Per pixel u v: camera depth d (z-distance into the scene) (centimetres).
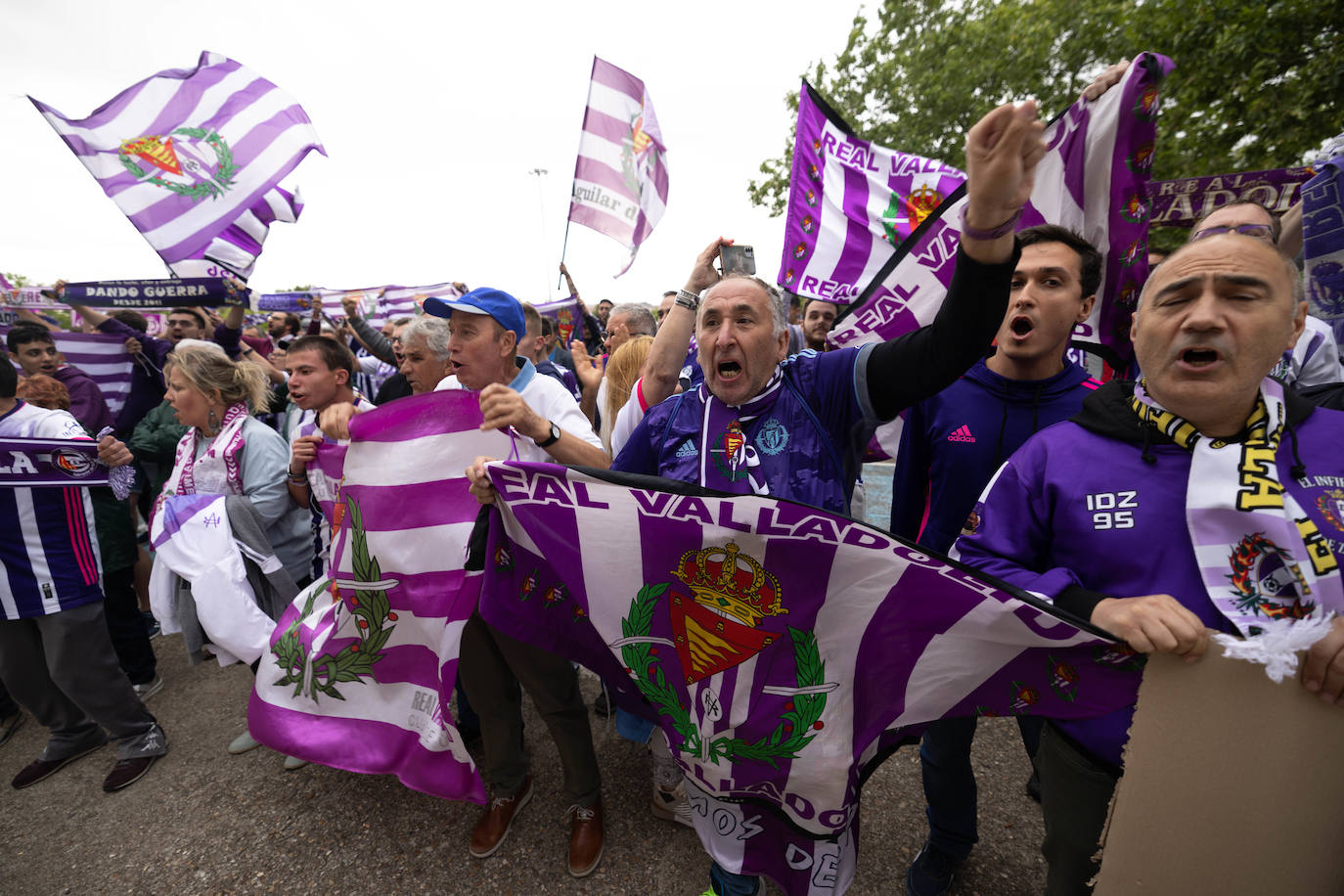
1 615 214
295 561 267
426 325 259
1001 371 165
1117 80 187
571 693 194
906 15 1327
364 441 183
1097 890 98
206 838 212
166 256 311
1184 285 91
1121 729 102
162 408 346
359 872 196
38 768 248
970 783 164
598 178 354
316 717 204
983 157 98
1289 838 88
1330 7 625
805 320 359
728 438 141
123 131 306
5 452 209
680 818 204
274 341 580
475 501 179
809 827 138
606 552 138
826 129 276
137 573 393
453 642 174
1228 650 85
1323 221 181
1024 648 110
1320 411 97
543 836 205
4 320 436
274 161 330
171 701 302
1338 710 83
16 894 195
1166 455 100
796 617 127
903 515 188
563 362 494
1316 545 86
